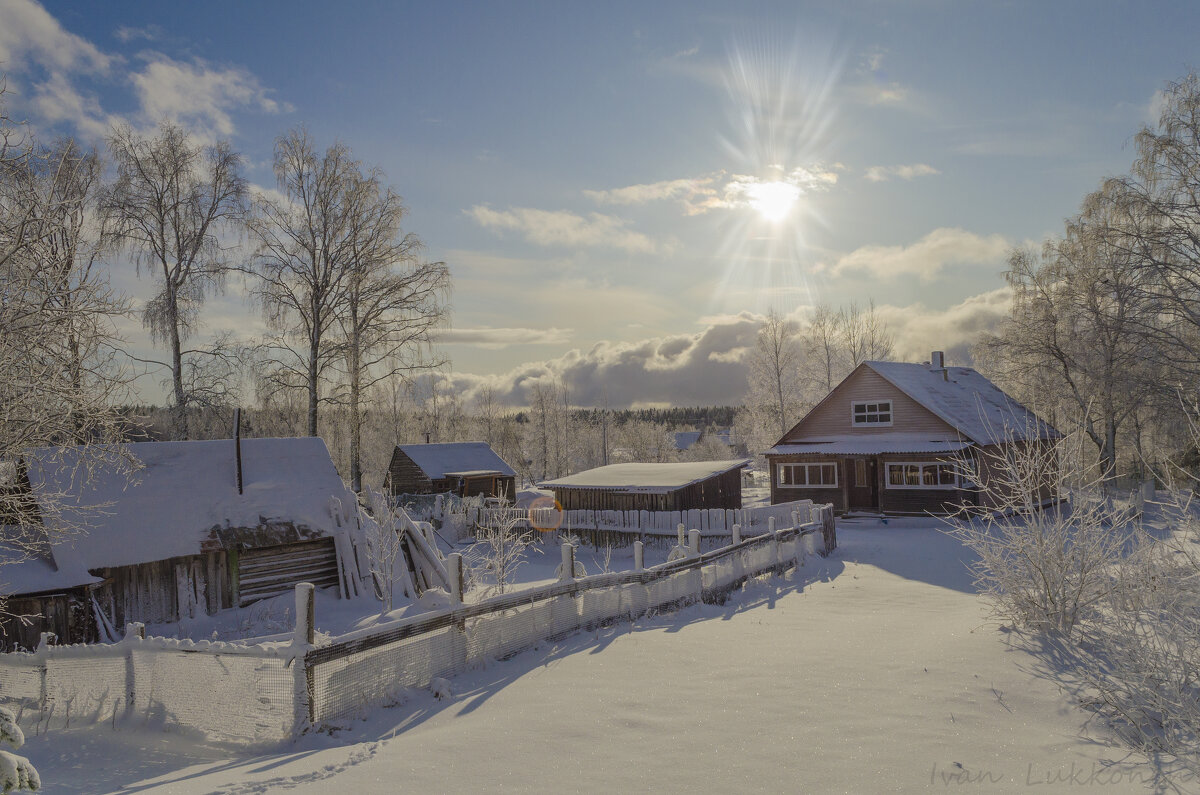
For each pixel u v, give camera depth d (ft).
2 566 44.93
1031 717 21.45
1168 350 103.86
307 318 96.84
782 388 190.39
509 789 17.02
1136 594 27.30
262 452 62.69
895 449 108.47
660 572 42.04
